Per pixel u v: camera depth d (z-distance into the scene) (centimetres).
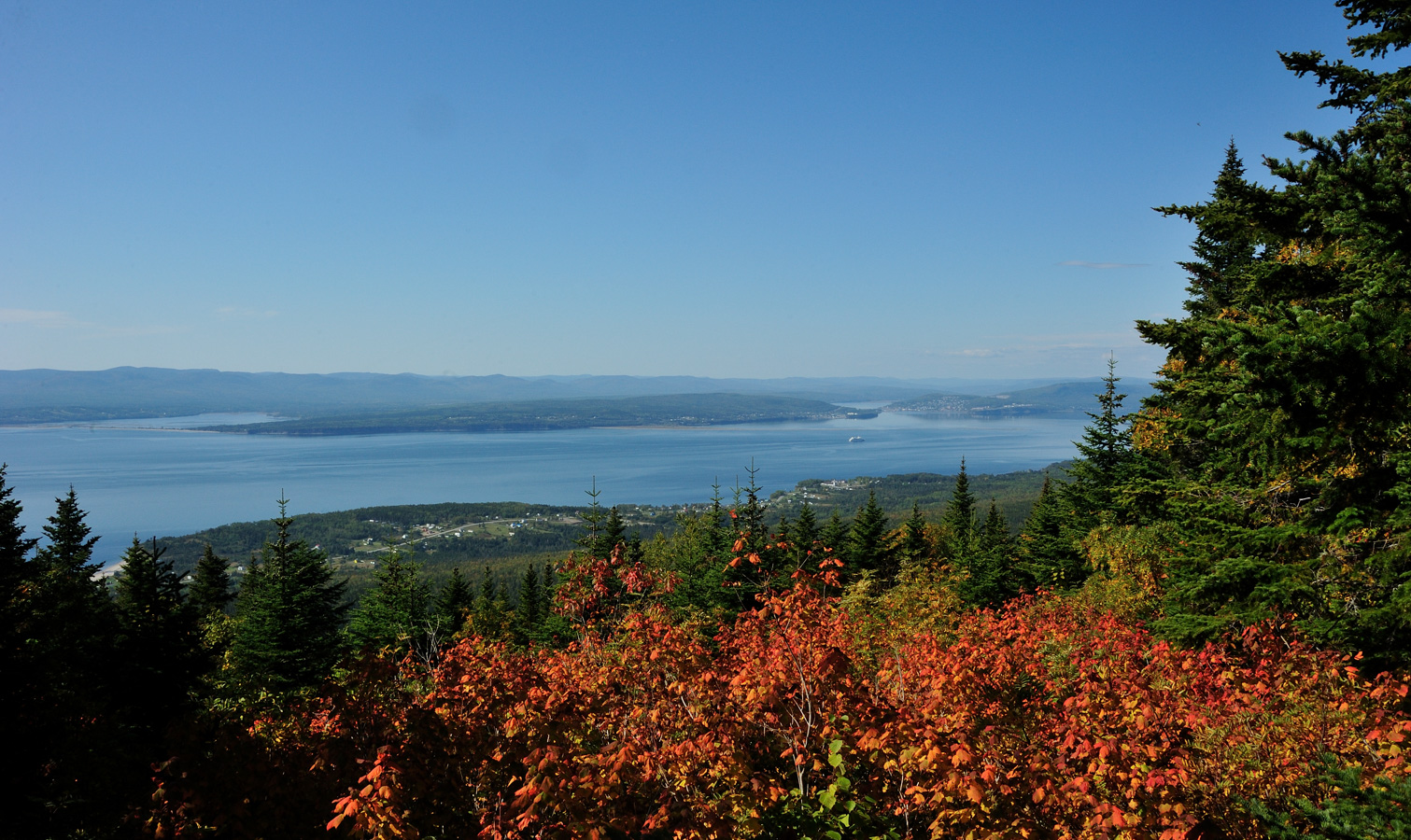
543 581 5131
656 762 656
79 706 1386
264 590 3147
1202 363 1051
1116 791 607
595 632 1123
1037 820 601
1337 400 695
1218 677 827
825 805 639
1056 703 802
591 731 781
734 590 3262
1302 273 942
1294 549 1029
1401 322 647
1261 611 997
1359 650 955
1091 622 1291
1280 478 995
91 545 3067
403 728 696
